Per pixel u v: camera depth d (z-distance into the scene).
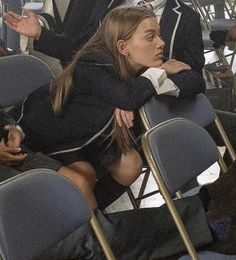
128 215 1.82
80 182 2.05
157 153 1.86
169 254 1.84
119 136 2.19
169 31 2.53
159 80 2.21
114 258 1.67
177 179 1.91
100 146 2.20
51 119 2.20
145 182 2.69
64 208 1.55
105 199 2.26
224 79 3.24
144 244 1.82
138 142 2.29
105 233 1.77
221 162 2.13
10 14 2.71
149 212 1.84
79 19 2.93
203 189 1.98
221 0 5.05
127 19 2.18
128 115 2.16
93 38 2.23
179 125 1.97
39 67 2.58
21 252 1.44
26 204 1.46
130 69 2.25
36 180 1.49
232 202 1.92
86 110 2.17
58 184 1.54
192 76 2.34
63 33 2.96
